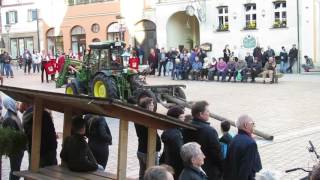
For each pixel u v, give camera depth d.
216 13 38.41
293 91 24.38
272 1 35.66
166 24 41.66
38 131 7.62
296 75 33.31
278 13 35.84
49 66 33.34
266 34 36.22
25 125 8.04
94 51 20.58
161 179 4.52
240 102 21.03
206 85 28.97
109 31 46.16
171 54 36.56
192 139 7.16
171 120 6.44
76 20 48.62
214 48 38.72
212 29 38.72
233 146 6.88
